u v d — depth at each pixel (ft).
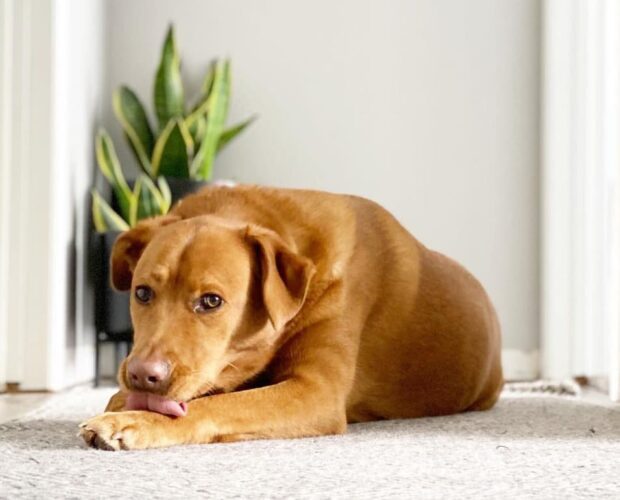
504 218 17.28
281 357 7.42
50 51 13.21
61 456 6.10
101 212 14.88
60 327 13.23
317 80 17.34
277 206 7.72
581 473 5.76
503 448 6.72
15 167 13.14
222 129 16.48
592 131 15.10
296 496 4.96
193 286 6.60
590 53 15.23
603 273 14.32
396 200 17.34
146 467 5.70
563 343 16.28
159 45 17.30
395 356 8.32
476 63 17.38
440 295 8.65
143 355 6.35
